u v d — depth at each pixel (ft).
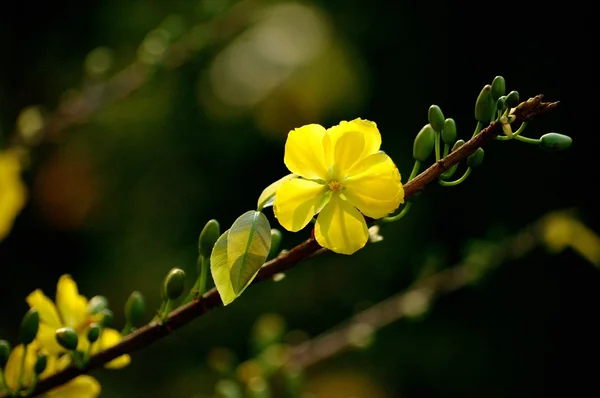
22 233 7.86
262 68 7.44
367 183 2.71
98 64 4.62
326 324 7.17
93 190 7.60
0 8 7.50
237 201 7.33
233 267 2.67
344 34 7.24
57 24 7.58
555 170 6.98
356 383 6.91
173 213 7.39
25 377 2.86
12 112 7.52
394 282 7.07
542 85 6.95
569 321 7.16
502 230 4.40
